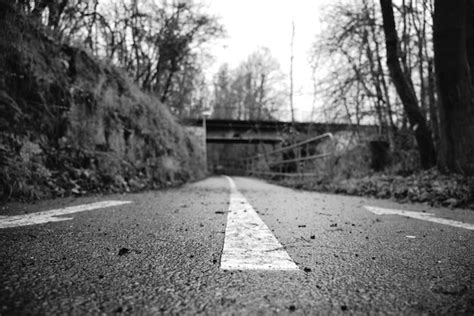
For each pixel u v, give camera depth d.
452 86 6.84
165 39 14.75
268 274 1.33
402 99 9.45
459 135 6.78
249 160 31.11
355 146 11.12
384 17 9.26
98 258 1.52
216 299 1.04
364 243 2.01
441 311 0.97
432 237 2.25
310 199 5.91
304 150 14.41
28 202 4.20
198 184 12.69
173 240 1.99
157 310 0.94
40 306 0.94
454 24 6.73
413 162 10.12
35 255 1.55
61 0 7.43
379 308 0.99
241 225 2.62
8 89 5.48
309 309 0.97
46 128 6.08
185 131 18.78
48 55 6.70
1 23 5.54
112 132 8.34
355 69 12.38
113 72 9.76
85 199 4.81
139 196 5.75
